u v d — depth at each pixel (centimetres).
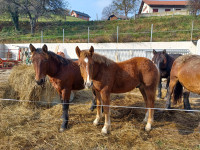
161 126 354
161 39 1341
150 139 300
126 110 436
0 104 429
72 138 299
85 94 582
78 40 1577
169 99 432
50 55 331
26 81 448
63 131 327
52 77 349
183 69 369
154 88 346
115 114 412
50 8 2158
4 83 509
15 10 2002
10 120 357
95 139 296
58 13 2195
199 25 1534
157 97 567
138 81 345
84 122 371
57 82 348
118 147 274
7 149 265
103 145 280
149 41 1328
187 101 436
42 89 455
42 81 316
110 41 1373
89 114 418
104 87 314
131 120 381
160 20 1866
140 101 510
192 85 348
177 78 402
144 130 334
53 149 269
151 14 2508
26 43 1619
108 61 317
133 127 343
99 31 1847
